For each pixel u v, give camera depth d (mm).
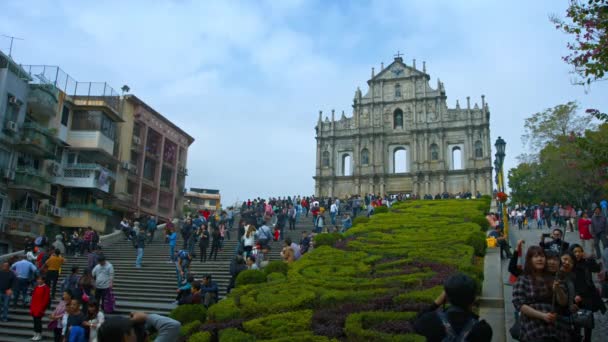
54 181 45156
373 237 25922
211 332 13484
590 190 45938
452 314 6184
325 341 11695
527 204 64938
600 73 13016
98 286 18000
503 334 12477
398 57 80688
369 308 13867
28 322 18859
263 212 46906
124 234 37750
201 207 115562
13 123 38594
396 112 79625
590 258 11953
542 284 8062
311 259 21453
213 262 27516
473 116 74188
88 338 13648
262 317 14109
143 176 58219
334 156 80375
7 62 39469
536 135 55312
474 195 71000
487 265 20125
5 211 38500
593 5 13375
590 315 9117
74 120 47469
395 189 75750
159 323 5824
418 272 17875
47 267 20953
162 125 62406
